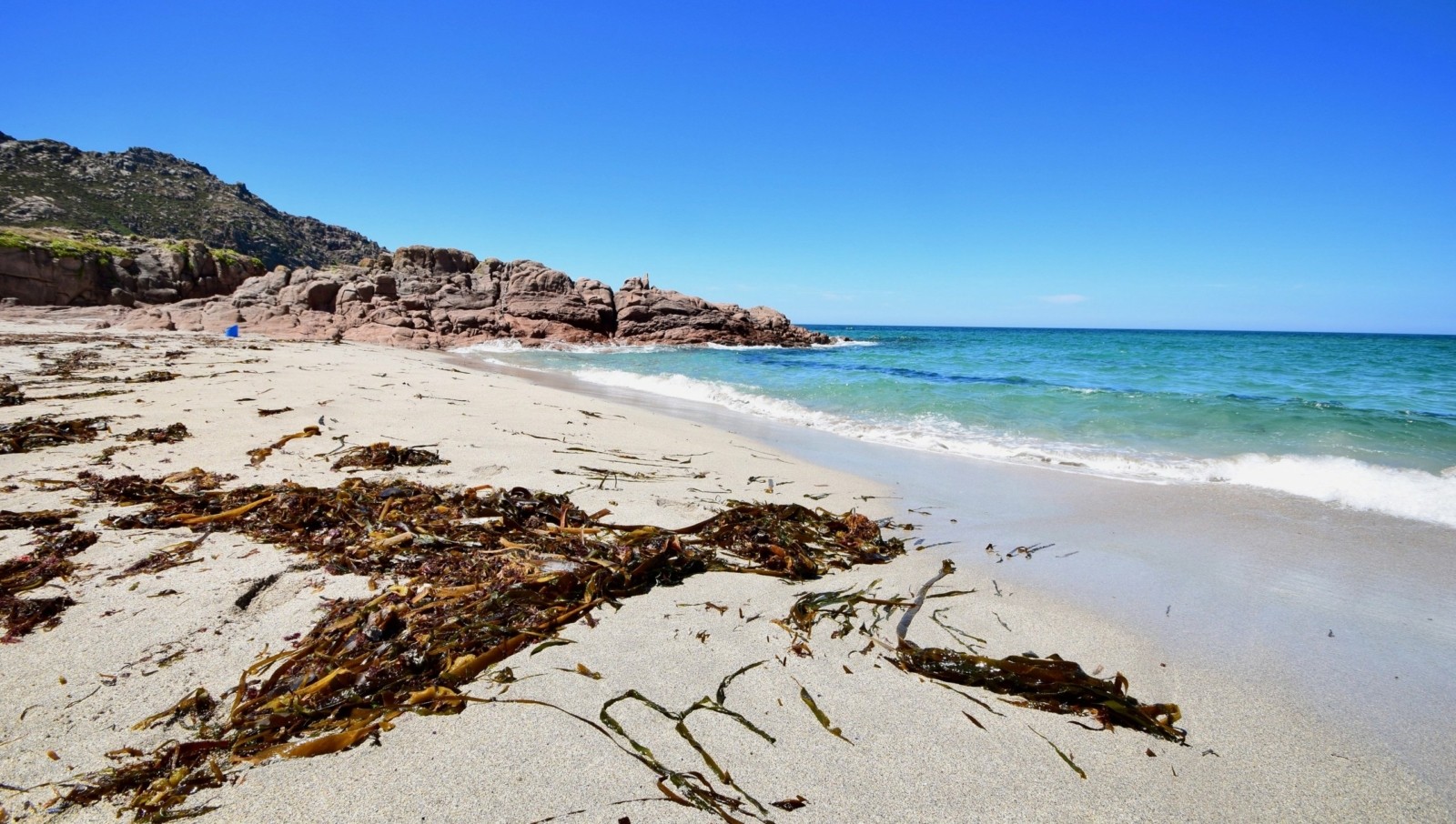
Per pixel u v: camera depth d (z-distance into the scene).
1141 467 8.38
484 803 2.28
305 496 4.81
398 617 3.29
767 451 9.18
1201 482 7.68
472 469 6.61
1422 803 2.57
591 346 42.31
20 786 2.19
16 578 3.50
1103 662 3.57
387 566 3.98
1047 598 4.36
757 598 4.04
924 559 5.01
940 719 2.94
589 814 2.26
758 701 2.98
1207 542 5.54
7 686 2.66
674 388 17.81
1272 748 2.88
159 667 2.87
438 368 19.67
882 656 3.46
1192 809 2.49
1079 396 14.57
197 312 35.03
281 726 2.54
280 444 7.07
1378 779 2.70
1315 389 16.66
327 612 3.40
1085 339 65.94
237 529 4.38
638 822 2.24
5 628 3.06
